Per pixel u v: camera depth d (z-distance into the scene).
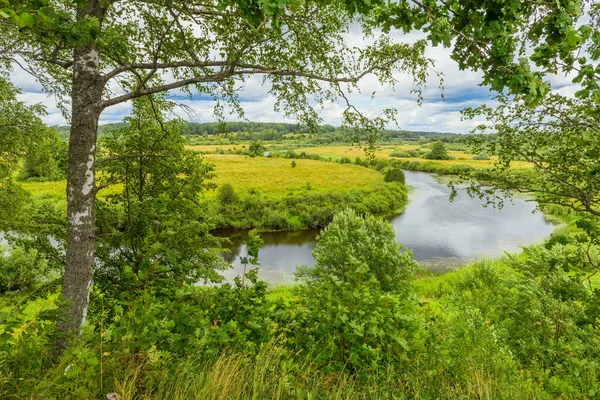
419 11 2.19
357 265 4.47
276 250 34.09
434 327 4.95
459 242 34.84
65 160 16.11
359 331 3.83
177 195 10.60
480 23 2.18
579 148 4.91
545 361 7.66
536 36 2.34
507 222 43.03
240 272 27.00
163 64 5.14
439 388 3.75
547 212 46.03
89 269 5.73
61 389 2.38
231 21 5.47
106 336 2.83
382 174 77.50
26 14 1.86
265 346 3.52
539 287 8.92
